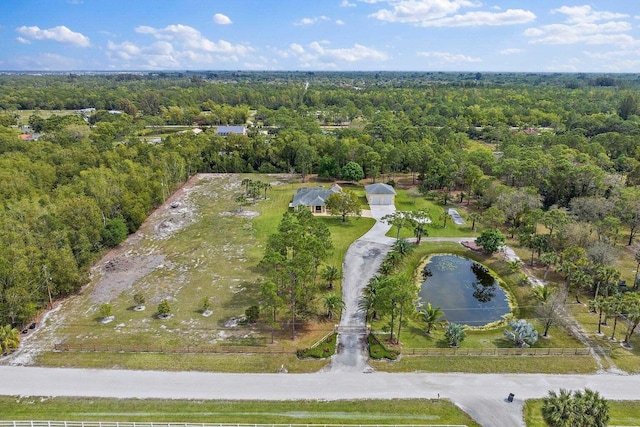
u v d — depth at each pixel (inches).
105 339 1652.3
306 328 1740.9
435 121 6250.0
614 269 1862.7
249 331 1713.8
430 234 2748.5
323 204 3147.1
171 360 1524.4
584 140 4426.7
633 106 6505.9
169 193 3627.0
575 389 1391.5
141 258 2427.4
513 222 2817.4
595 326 1765.5
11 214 2130.9
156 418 1264.8
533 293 1996.8
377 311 1720.0
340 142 4261.8
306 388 1390.3
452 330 1632.6
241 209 3253.0
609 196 2908.5
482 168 3878.0
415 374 1462.8
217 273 2233.0
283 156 4517.7
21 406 1300.4
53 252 1904.5
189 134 4820.4
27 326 1734.7
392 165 4015.8
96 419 1259.2
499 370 1487.5
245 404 1317.7
